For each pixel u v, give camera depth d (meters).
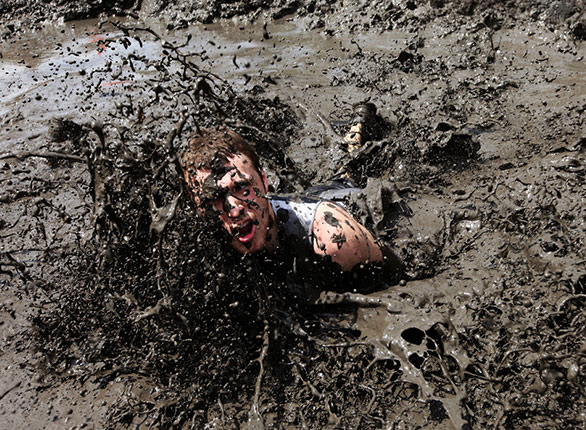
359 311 2.71
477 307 2.75
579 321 2.59
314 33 6.53
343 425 2.32
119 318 2.77
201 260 2.63
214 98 3.38
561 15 5.60
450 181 3.90
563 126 4.30
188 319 2.58
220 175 2.51
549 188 3.58
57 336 2.92
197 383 2.52
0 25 7.93
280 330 2.67
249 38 6.64
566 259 2.94
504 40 5.67
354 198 3.26
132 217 2.84
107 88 5.75
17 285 3.37
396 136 4.45
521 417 2.26
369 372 2.50
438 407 2.35
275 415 2.41
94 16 7.96
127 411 2.50
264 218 2.57
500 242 3.21
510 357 2.48
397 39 6.05
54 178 4.45
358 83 5.32
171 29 7.23
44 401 2.63
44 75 6.32
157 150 2.72
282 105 5.00
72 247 3.59
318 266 2.74
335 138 4.42
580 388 2.26
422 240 3.28
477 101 4.81
